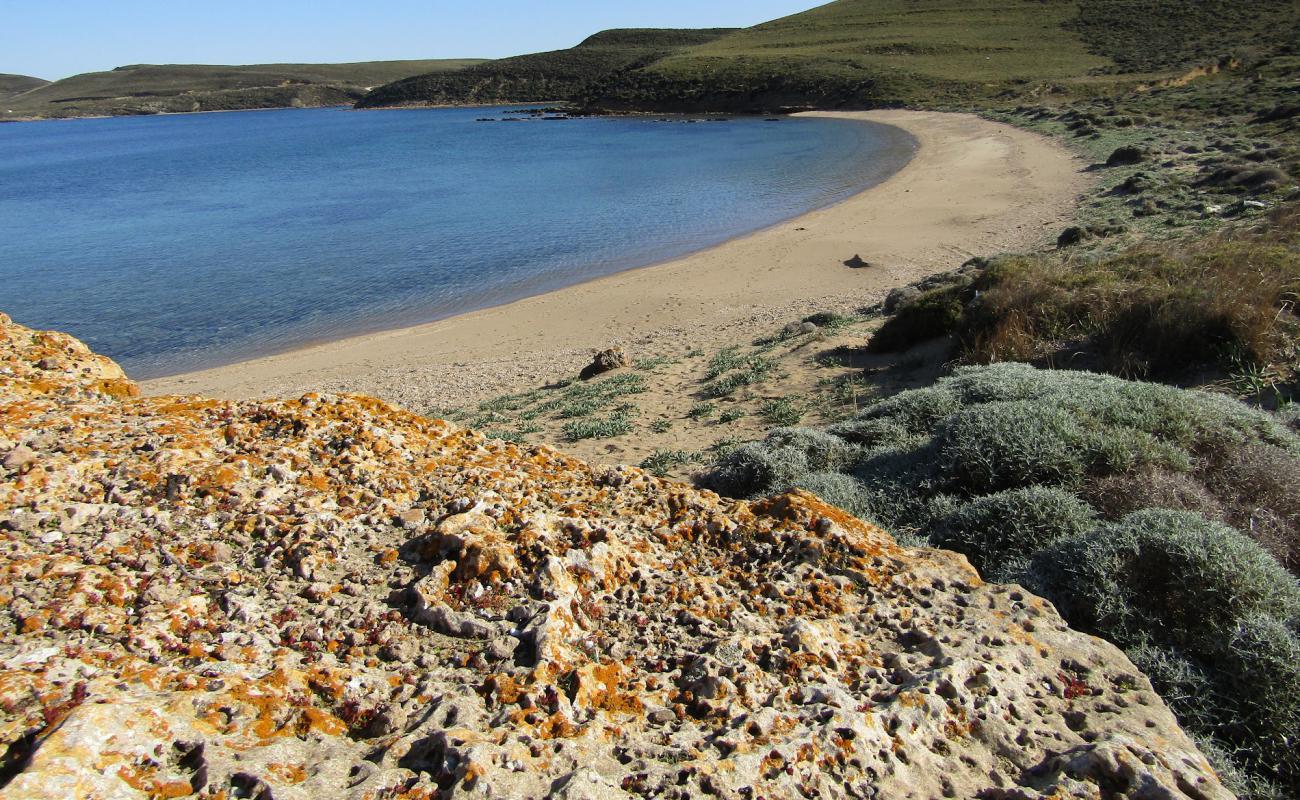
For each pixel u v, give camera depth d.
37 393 4.55
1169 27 97.75
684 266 30.30
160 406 4.47
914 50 113.12
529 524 3.42
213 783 1.97
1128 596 4.42
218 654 2.58
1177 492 5.97
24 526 3.16
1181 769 2.51
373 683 2.56
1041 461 6.56
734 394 13.96
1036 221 29.72
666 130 93.44
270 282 31.91
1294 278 10.46
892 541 3.93
